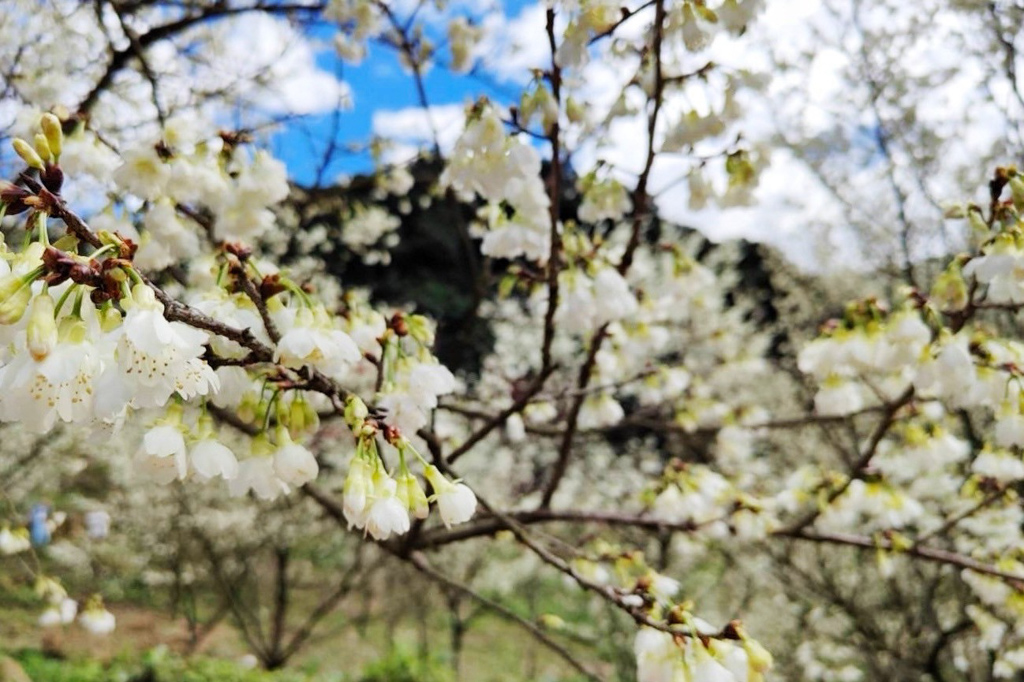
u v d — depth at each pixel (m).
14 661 7.82
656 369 4.41
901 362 2.50
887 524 3.35
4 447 6.82
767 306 10.05
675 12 2.20
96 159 2.33
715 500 3.35
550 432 3.79
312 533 9.65
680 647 1.75
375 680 8.82
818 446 7.30
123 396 1.18
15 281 1.11
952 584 5.88
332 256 8.85
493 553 9.38
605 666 10.37
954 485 4.99
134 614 11.55
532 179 2.54
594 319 2.86
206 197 2.27
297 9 3.63
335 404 1.67
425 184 7.60
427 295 11.20
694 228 8.96
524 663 10.84
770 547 6.33
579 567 2.96
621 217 2.99
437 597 10.63
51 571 10.77
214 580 10.79
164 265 2.31
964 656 6.13
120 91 4.28
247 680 8.37
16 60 3.98
